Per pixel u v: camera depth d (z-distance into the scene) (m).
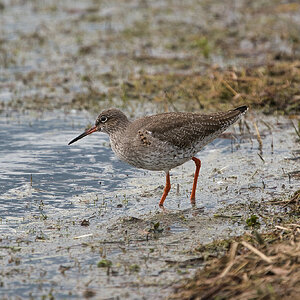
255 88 19.52
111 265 10.05
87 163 15.07
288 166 14.57
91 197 13.15
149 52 25.00
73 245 10.87
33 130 17.27
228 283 8.91
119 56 24.66
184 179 14.21
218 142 16.45
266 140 16.41
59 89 21.09
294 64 21.55
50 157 15.35
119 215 12.23
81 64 23.80
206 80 20.81
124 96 19.59
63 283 9.52
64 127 17.56
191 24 28.89
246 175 14.16
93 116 18.52
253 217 11.41
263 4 31.80
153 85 20.94
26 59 24.33
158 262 10.11
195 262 10.05
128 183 13.98
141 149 12.69
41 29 28.28
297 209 11.98
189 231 11.37
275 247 9.69
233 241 10.52
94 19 29.89
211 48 25.02
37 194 13.24
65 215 12.24
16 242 11.02
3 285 9.48
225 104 18.86
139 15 30.66
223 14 30.41
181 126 12.80
